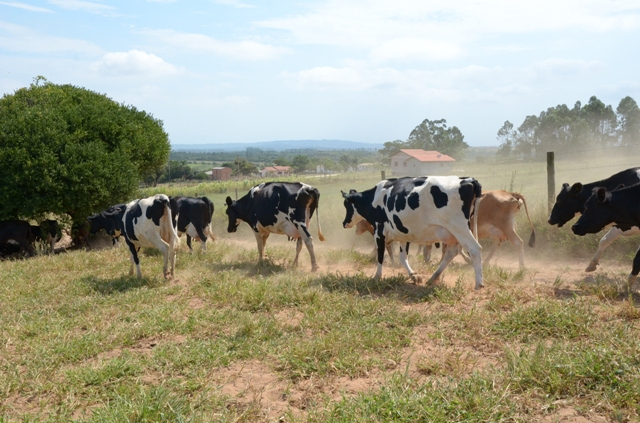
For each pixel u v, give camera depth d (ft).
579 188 31.14
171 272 34.45
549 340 18.71
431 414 13.60
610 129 343.05
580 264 34.47
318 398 15.69
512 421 13.42
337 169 487.61
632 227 28.96
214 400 15.62
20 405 16.43
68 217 67.77
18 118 62.13
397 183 29.04
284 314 24.61
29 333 23.65
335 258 38.65
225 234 62.39
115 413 14.52
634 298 23.47
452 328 20.63
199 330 22.70
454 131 423.23
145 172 79.25
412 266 35.88
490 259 36.04
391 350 18.78
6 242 61.41
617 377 14.57
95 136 67.56
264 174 443.73
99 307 27.53
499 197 32.27
